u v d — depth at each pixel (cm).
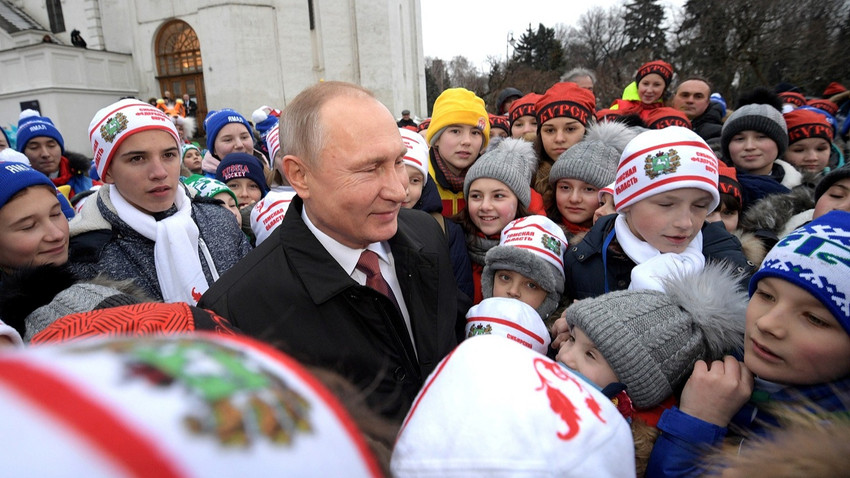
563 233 203
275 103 1750
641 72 403
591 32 3606
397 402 126
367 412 60
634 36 3272
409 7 2275
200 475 26
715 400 104
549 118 269
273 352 44
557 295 181
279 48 1756
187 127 680
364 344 126
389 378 127
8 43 1809
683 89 391
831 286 89
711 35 1370
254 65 1691
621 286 173
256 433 30
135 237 168
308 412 36
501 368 65
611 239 177
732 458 77
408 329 145
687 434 103
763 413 105
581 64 3569
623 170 167
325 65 1859
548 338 167
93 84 1719
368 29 1852
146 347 34
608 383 119
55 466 22
